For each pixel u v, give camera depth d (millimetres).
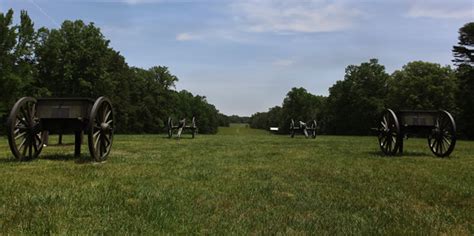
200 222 4523
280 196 6121
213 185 6953
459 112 54125
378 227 4527
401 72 68000
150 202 5406
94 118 9641
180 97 106000
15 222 4273
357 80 76875
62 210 4797
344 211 5293
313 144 20594
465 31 53750
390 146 13906
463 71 54844
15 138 9609
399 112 13891
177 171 8617
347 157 12797
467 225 4691
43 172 7883
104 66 51656
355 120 75625
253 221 4621
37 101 9961
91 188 6238
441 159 12406
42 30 41969
